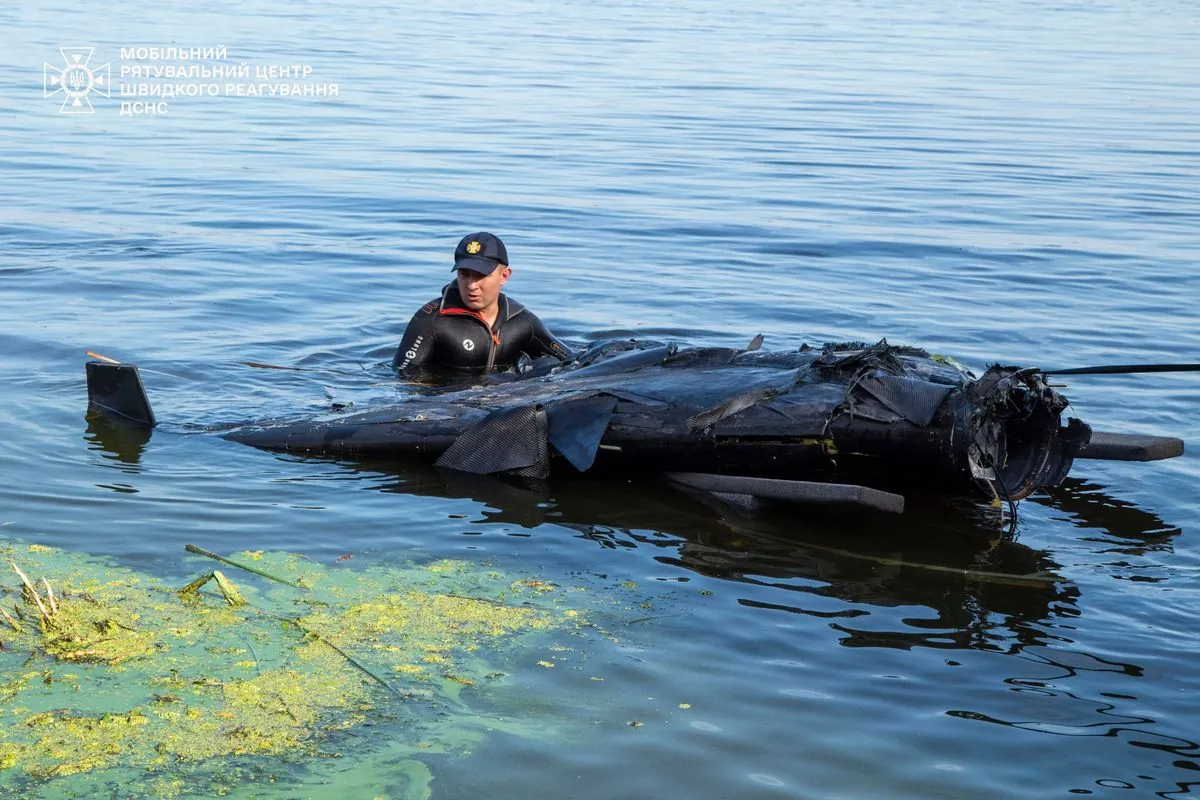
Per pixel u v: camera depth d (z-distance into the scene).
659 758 3.62
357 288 9.61
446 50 25.45
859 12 41.00
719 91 20.84
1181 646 4.38
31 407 6.56
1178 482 6.04
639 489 5.91
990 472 5.60
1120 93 21.69
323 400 6.95
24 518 5.17
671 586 4.82
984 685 4.08
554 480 6.00
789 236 11.44
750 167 14.68
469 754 3.62
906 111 19.12
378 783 3.47
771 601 4.71
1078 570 5.05
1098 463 6.33
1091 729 3.83
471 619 4.46
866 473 5.74
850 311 9.10
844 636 4.42
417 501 5.62
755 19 36.47
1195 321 8.91
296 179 13.52
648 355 6.67
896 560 5.14
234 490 5.63
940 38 31.64
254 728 3.73
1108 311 9.16
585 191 13.24
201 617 4.41
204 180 13.33
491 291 7.66
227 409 6.75
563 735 3.73
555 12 36.72
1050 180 14.20
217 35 26.30
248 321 8.61
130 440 6.19
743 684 4.05
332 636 4.30
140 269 9.81
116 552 4.90
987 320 8.88
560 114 18.16
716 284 9.88
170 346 7.89
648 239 11.30
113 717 3.76
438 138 16.14
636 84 21.36
